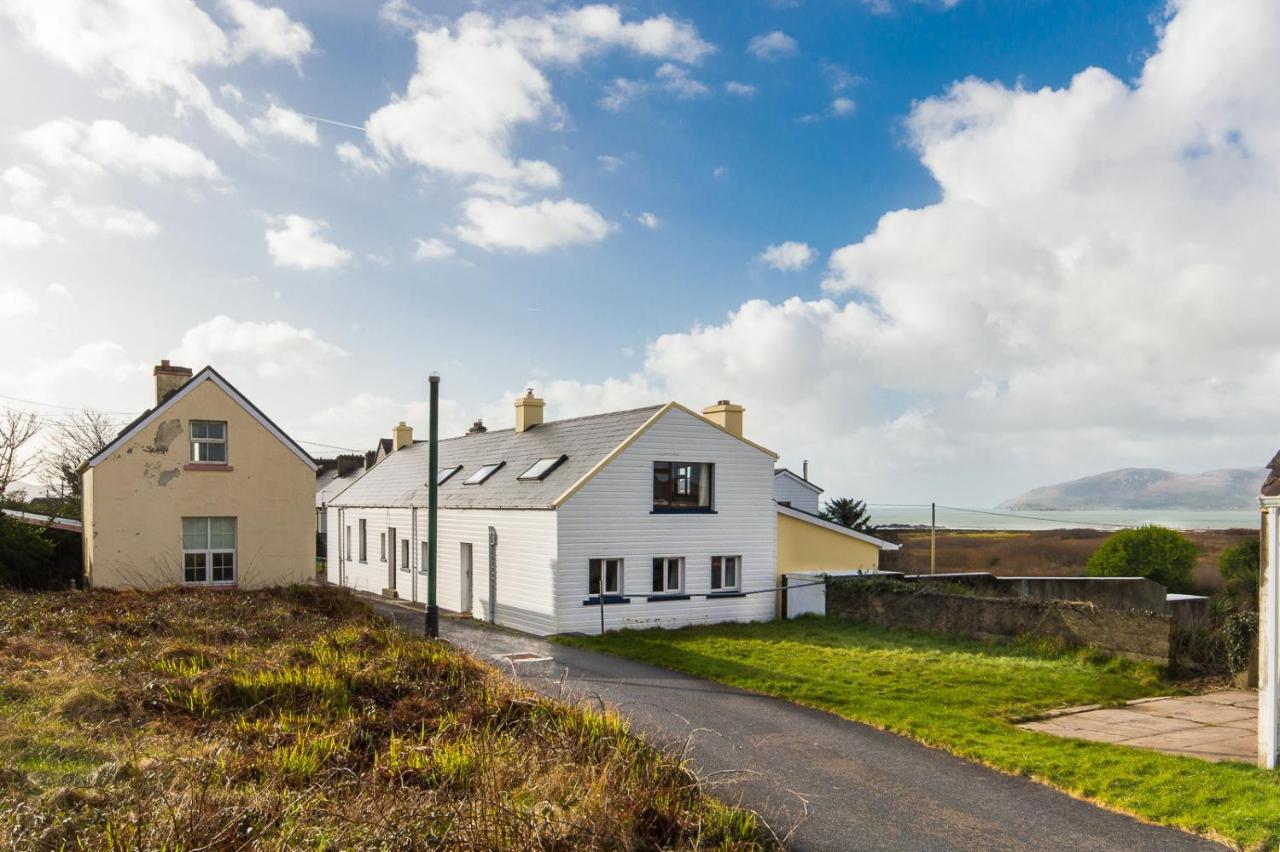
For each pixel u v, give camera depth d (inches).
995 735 437.4
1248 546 1033.5
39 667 450.0
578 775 311.6
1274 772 369.4
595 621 833.5
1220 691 568.1
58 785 275.0
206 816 241.6
